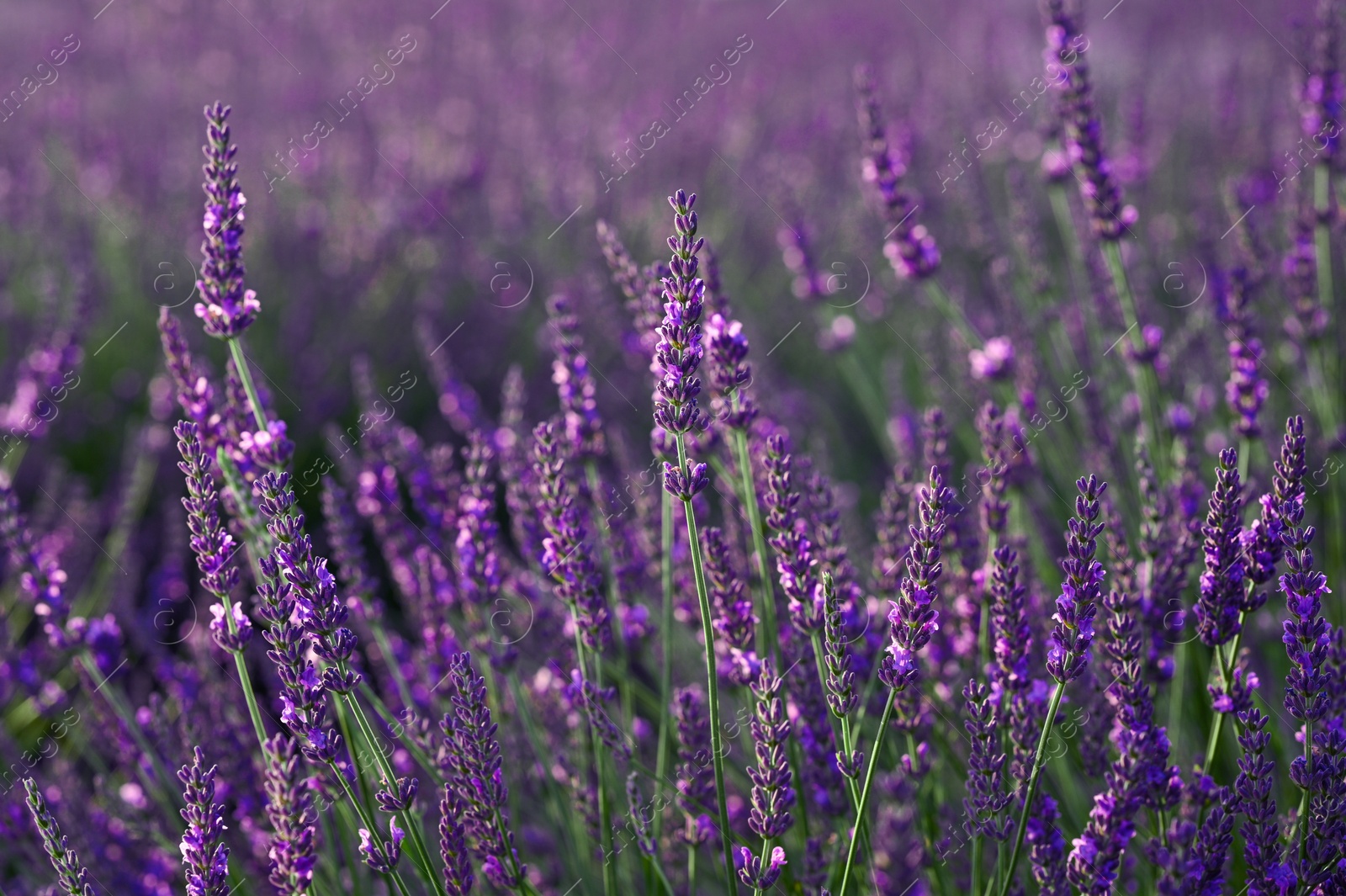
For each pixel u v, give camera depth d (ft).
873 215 25.85
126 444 21.59
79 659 11.55
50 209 28.19
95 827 12.02
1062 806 10.58
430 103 35.86
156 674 15.42
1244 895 8.31
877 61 40.32
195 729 11.32
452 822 8.16
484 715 8.00
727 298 12.01
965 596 10.55
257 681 14.52
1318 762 7.61
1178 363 16.40
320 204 28.04
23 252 28.02
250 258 26.68
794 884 9.64
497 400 24.23
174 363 10.33
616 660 12.64
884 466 21.63
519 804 11.94
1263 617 13.26
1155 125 31.19
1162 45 41.65
